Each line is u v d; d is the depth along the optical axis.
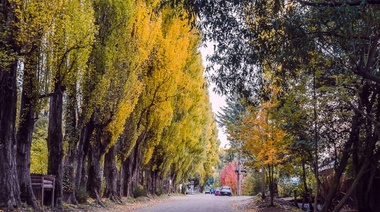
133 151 30.94
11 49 12.90
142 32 21.56
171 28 27.20
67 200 19.45
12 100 14.19
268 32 10.62
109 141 22.73
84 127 20.92
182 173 54.59
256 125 20.47
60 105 17.89
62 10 13.44
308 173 21.38
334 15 8.96
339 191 17.84
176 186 58.78
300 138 15.58
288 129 15.56
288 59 10.69
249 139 20.94
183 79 32.88
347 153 13.59
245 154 22.88
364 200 13.92
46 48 14.43
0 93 13.97
